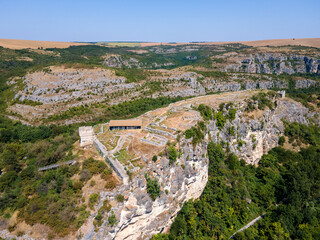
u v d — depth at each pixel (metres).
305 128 119.25
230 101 105.44
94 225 49.56
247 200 79.25
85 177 59.31
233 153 94.31
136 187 56.25
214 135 94.88
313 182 86.81
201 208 71.56
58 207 53.41
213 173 84.75
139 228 58.16
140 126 84.50
